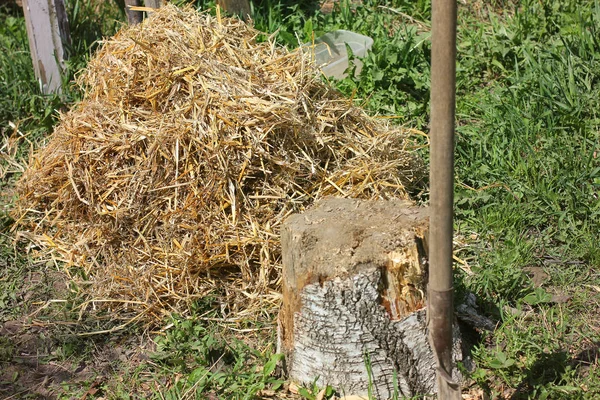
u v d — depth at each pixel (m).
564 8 6.38
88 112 4.61
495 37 6.15
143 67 4.61
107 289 4.20
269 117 4.27
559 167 4.88
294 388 3.54
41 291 4.36
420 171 4.93
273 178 4.30
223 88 4.36
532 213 4.69
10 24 6.73
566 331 3.86
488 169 4.97
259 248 4.18
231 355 3.79
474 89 5.88
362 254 3.28
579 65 5.68
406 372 3.40
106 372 3.81
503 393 3.49
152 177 4.28
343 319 3.31
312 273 3.29
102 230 4.38
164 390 3.62
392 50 5.76
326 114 4.68
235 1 6.29
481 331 3.80
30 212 4.86
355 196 4.42
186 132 4.26
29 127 5.66
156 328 4.07
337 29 6.40
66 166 4.57
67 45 5.91
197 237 4.17
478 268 4.22
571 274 4.26
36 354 3.94
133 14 5.98
